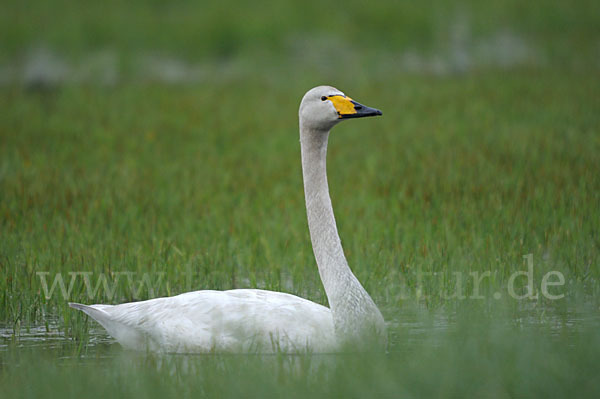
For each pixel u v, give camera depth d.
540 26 44.06
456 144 22.16
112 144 23.23
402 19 43.00
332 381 7.82
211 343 9.25
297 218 15.12
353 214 15.42
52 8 48.41
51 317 11.09
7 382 8.20
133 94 32.69
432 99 29.81
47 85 35.00
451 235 13.52
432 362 8.20
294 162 20.92
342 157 21.17
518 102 27.97
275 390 7.67
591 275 12.02
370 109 9.58
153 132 24.84
